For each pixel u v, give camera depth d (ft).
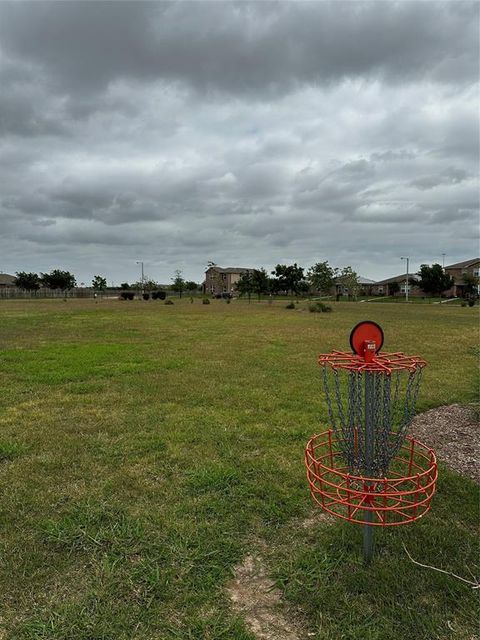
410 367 8.11
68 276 280.31
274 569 8.85
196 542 9.70
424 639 7.11
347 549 9.45
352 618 7.53
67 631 7.23
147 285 268.41
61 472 13.38
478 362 33.50
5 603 7.90
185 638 7.16
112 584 8.34
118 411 19.92
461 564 8.90
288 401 21.58
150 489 12.23
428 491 10.47
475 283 226.58
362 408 9.03
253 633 7.27
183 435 16.57
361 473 8.84
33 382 25.84
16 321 69.67
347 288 205.98
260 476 13.05
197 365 31.37
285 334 51.93
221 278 284.61
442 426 17.99
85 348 40.04
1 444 15.53
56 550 9.46
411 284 266.98
